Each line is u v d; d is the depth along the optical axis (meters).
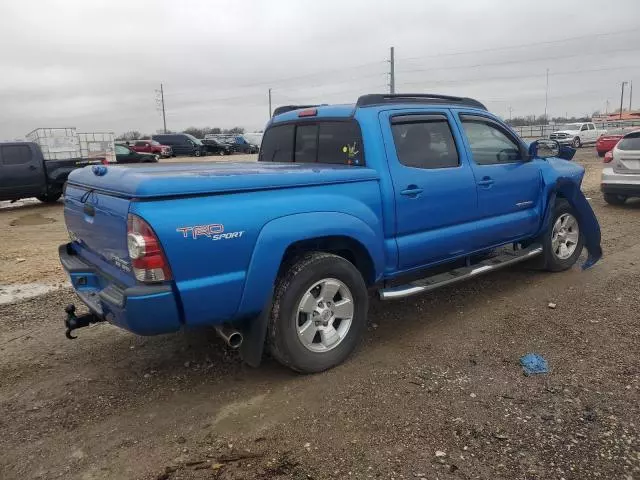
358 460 2.96
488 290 5.88
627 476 2.75
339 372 4.02
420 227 4.57
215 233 3.31
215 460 3.00
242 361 4.27
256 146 51.81
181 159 38.69
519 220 5.58
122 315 3.26
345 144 4.53
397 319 5.10
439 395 3.62
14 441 3.25
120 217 3.28
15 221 12.83
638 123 51.00
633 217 10.09
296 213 3.68
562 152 6.23
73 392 3.85
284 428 3.30
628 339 4.43
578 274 6.34
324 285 3.93
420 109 4.70
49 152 19.72
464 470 2.84
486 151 5.30
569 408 3.40
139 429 3.35
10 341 4.81
